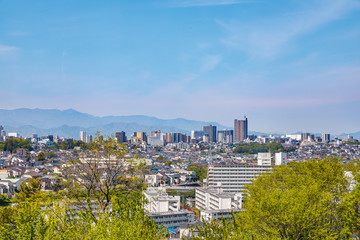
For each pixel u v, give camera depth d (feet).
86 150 110.22
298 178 137.18
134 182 108.78
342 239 112.78
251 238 88.74
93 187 107.96
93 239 78.18
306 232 106.01
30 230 80.18
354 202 104.17
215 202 434.71
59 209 88.28
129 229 77.56
